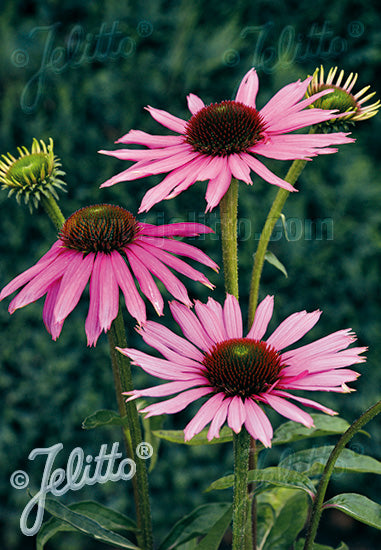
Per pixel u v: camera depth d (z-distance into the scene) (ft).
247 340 1.70
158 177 3.36
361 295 3.42
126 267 1.78
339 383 1.62
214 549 1.86
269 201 3.31
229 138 1.79
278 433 1.94
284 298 3.43
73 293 1.75
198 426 1.60
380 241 3.38
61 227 1.98
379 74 3.45
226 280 1.80
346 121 1.93
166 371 1.67
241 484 1.68
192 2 3.31
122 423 1.92
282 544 2.01
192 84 3.34
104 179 3.41
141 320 1.72
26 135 3.43
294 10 3.36
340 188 3.38
